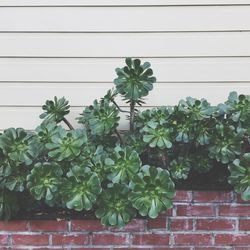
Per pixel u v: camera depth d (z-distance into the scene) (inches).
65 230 111.4
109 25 119.3
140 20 119.1
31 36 119.6
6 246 111.7
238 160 105.5
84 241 111.7
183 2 118.4
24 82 120.9
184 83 121.1
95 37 119.8
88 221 111.1
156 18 119.1
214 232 112.9
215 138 108.3
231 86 121.1
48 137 108.3
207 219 112.7
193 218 112.5
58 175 104.8
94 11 119.0
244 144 111.8
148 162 115.7
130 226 111.7
